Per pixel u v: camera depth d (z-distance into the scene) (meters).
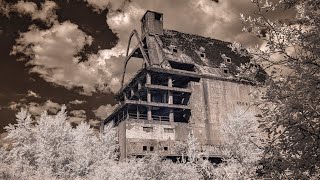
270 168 4.29
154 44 55.66
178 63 53.50
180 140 48.22
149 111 48.44
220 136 50.72
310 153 4.04
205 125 50.56
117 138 46.41
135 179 21.55
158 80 54.22
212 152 46.94
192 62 54.44
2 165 25.78
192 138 39.91
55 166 29.19
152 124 47.53
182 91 51.03
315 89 3.90
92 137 40.56
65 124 34.09
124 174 21.66
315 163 4.02
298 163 4.09
